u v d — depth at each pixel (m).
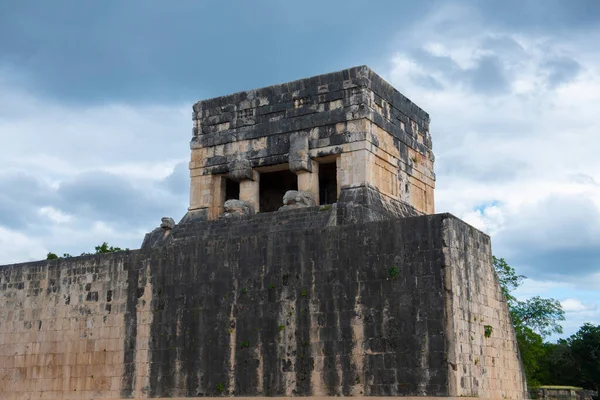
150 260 29.84
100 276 31.08
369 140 31.38
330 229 26.25
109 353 29.97
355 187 30.84
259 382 26.19
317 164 32.72
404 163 34.38
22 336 32.62
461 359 23.73
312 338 25.59
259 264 27.27
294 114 33.00
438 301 23.89
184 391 27.66
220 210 34.31
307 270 26.28
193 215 34.19
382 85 33.38
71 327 31.31
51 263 32.69
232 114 34.62
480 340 25.75
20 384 32.12
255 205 33.38
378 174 31.98
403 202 33.69
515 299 50.03
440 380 23.23
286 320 26.22
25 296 33.06
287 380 25.69
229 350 27.05
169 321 28.72
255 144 33.59
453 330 23.48
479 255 26.98
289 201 31.14
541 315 53.12
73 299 31.59
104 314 30.53
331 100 32.38
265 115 33.78
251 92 34.38
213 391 26.98
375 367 24.30
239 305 27.28
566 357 72.75
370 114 31.75
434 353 23.52
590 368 70.56
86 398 30.09
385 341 24.34
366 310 24.91
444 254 24.16
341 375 24.80
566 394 52.97
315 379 25.19
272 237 27.28
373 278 25.06
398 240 24.98
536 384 56.47
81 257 31.84
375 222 25.52
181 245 29.23
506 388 27.59
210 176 34.44
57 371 31.23
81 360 30.67
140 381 28.83
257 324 26.75
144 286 29.72
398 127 34.38
